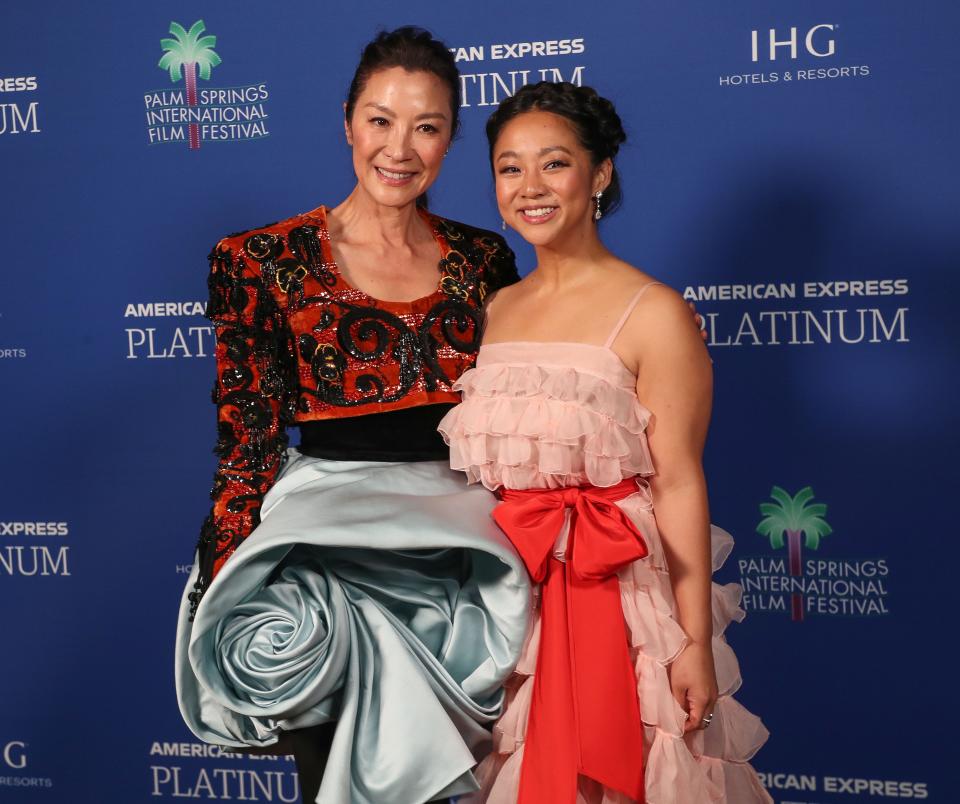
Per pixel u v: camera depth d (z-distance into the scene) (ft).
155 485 10.32
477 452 6.02
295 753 6.13
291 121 9.91
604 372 5.92
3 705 10.71
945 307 8.96
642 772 5.91
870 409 9.18
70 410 10.41
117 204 10.22
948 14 8.76
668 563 6.10
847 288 9.14
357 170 6.49
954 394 9.00
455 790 5.80
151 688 10.43
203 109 10.03
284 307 6.25
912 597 9.18
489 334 6.45
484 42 9.58
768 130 9.17
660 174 9.39
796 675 9.45
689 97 9.28
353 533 5.58
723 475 9.50
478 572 6.06
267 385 6.17
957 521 9.05
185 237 10.14
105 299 10.28
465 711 5.98
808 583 9.38
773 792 9.52
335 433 6.31
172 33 10.02
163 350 10.23
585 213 6.23
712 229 9.35
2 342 10.48
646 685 5.92
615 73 9.39
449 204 9.82
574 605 5.95
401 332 6.38
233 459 6.12
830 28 8.98
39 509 10.52
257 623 5.85
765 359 9.36
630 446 5.90
